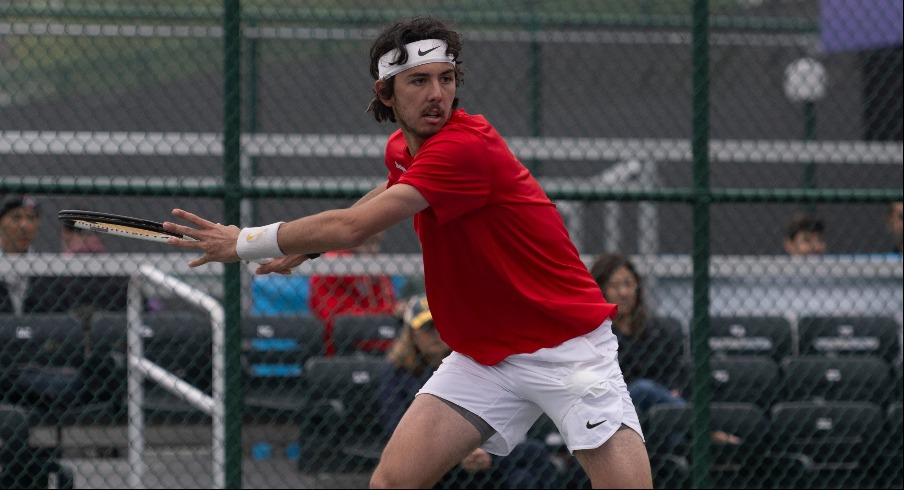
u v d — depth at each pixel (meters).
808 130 28.75
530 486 18.38
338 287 22.89
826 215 30.64
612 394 11.87
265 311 24.30
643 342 19.70
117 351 21.06
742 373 20.95
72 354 19.59
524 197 11.74
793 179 35.09
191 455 22.12
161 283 17.83
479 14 31.30
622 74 32.06
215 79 28.53
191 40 29.83
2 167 29.58
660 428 18.59
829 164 32.44
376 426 20.92
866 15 23.97
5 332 19.52
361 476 21.06
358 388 20.67
